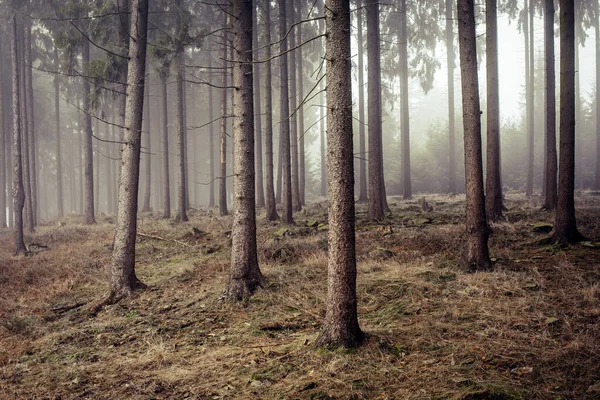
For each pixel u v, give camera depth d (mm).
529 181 25219
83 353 6992
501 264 8836
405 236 12094
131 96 10648
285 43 18359
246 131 9430
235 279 9055
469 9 9016
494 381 4762
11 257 15258
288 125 16484
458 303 7152
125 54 15383
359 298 8109
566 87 9828
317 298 8406
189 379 5727
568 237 9695
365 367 5453
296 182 21828
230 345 6805
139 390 5508
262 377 5531
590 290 6711
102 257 14148
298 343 6457
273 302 8469
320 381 5254
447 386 4805
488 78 13961
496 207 13414
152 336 7445
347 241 6004
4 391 5773
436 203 20219
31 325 8555
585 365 4852
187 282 10688
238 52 9547
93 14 15906
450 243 10859
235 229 9242
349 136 5977
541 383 4680
